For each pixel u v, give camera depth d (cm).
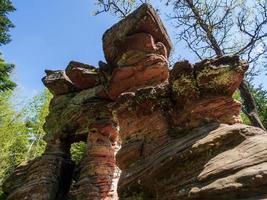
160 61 1161
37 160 1566
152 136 937
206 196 688
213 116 866
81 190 1375
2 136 2838
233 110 878
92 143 1470
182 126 893
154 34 1220
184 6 1959
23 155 3120
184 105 919
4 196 1561
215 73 884
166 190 786
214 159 743
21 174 1580
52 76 1739
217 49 1842
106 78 1267
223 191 663
